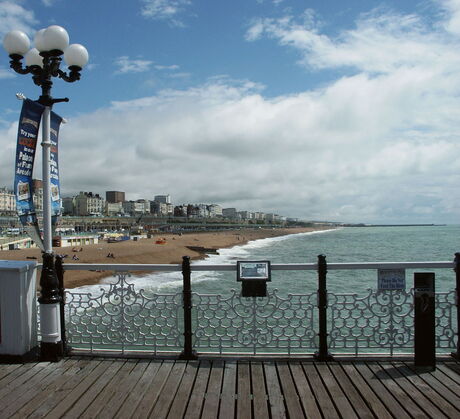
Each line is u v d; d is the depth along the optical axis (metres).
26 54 4.77
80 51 4.62
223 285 24.39
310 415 3.39
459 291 4.52
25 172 4.55
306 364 4.45
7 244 56.94
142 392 3.83
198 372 4.27
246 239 128.25
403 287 4.61
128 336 4.83
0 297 4.55
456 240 103.00
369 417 3.35
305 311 4.70
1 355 4.55
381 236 140.38
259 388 3.89
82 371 4.32
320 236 156.62
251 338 4.73
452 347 4.63
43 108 4.64
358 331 10.20
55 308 4.63
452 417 3.31
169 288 23.92
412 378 4.07
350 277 25.84
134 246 63.72
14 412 3.46
